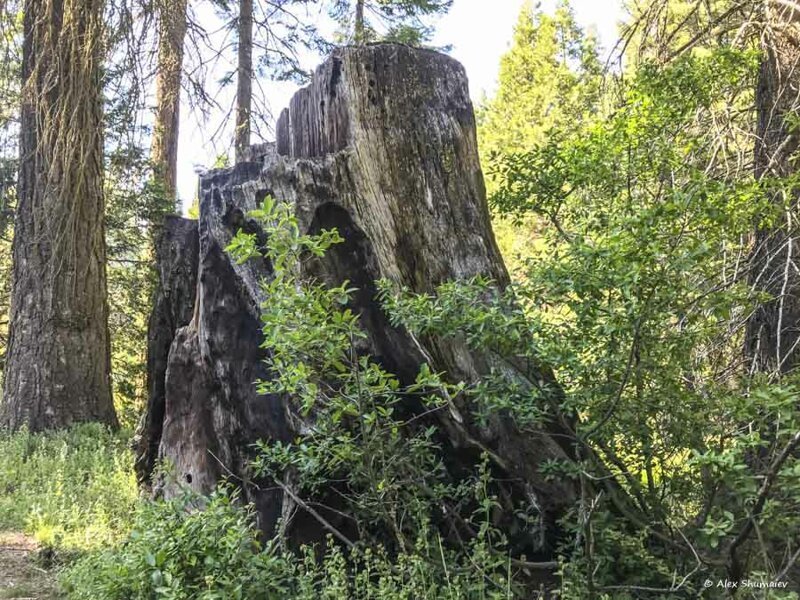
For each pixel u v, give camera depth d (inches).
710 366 179.5
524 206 156.4
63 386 323.3
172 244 204.7
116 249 425.7
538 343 119.3
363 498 133.3
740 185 125.3
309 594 123.3
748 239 193.6
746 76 203.2
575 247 117.9
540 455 146.7
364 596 127.0
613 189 149.3
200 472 170.7
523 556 131.9
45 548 181.5
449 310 120.4
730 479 99.0
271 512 156.8
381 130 163.5
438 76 173.0
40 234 324.8
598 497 117.3
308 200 154.3
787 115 172.7
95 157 333.4
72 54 307.0
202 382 172.2
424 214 163.5
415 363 149.3
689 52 207.6
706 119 202.7
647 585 123.9
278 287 118.3
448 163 168.7
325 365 118.0
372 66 165.9
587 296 116.3
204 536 124.0
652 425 128.3
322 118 168.1
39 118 315.0
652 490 128.3
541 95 919.0
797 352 178.4
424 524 125.9
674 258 110.3
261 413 157.9
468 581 122.0
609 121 157.1
